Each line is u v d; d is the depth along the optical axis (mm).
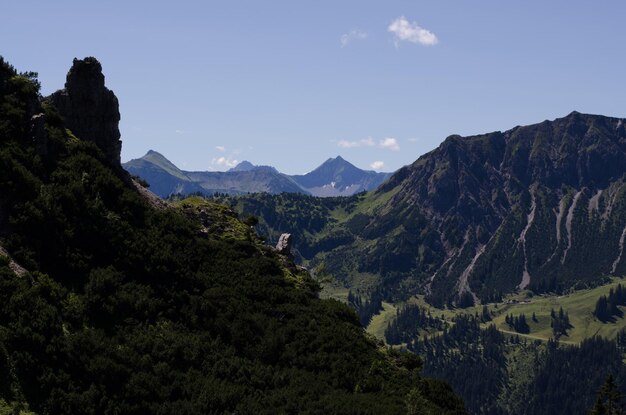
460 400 92750
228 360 80188
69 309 71625
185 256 93875
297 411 74438
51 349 63469
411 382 91625
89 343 68688
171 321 81938
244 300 92438
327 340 91812
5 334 61562
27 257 73250
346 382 85188
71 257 78438
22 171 80312
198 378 74812
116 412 63438
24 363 60594
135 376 69062
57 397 60281
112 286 78500
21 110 88438
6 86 90750
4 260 69938
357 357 91625
